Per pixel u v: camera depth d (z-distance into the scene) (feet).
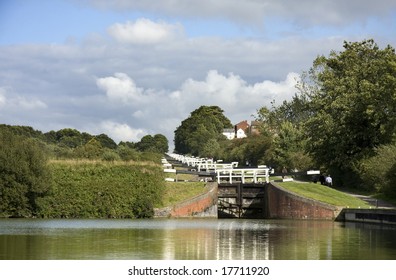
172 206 297.53
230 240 189.67
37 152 288.71
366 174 317.42
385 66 345.31
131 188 298.15
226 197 328.70
